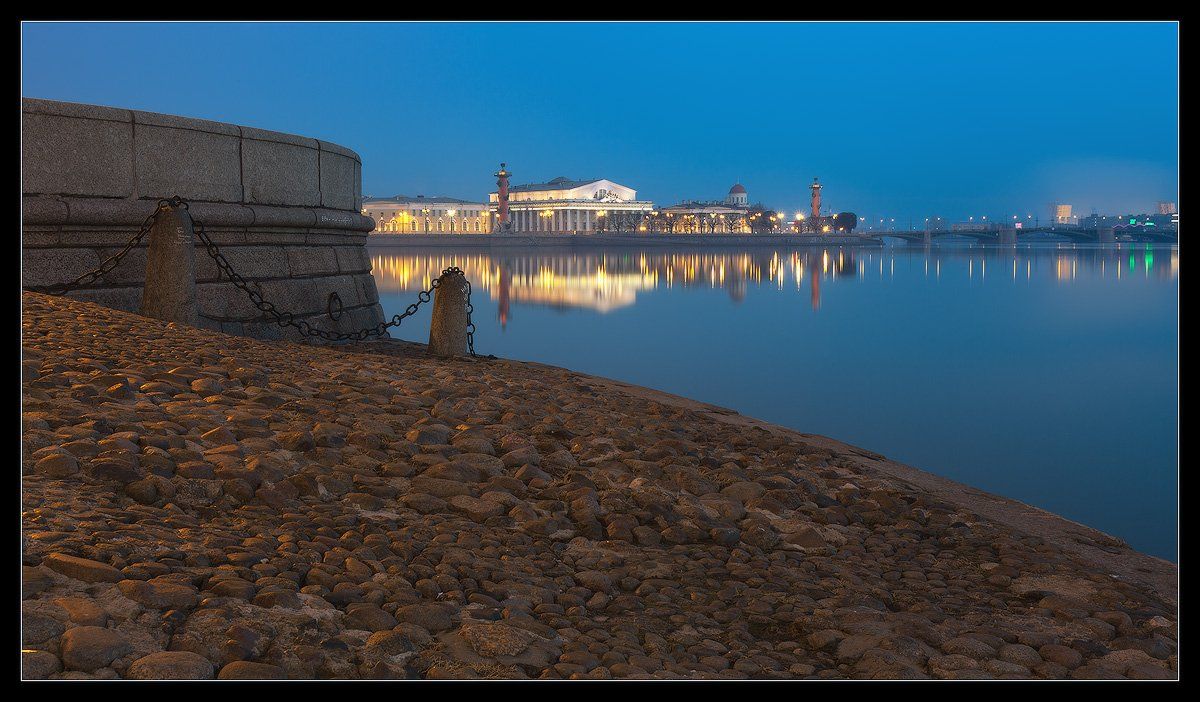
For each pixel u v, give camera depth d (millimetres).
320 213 16953
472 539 5344
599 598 4812
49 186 12445
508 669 3770
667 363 28562
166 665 3291
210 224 14430
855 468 8492
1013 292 57438
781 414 21688
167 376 7855
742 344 32969
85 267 12922
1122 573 6148
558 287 60344
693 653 4266
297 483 5738
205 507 5133
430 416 8078
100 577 3801
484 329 36000
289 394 8031
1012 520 7297
